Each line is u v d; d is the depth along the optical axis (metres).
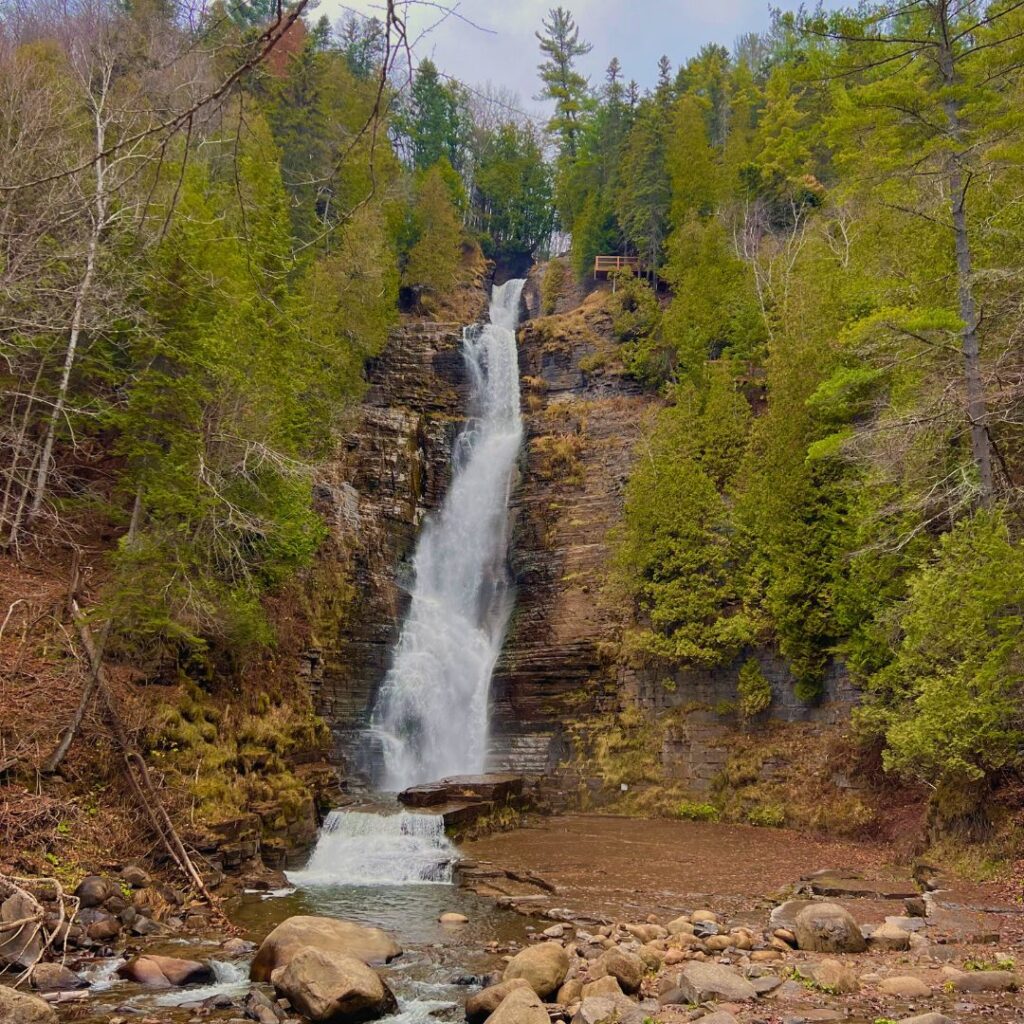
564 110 70.75
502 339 48.69
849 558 23.55
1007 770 16.56
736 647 27.70
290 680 25.73
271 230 23.81
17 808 13.95
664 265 53.03
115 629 17.88
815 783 24.38
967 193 21.47
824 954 11.14
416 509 38.38
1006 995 9.01
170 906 14.15
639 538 30.52
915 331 19.34
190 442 18.95
